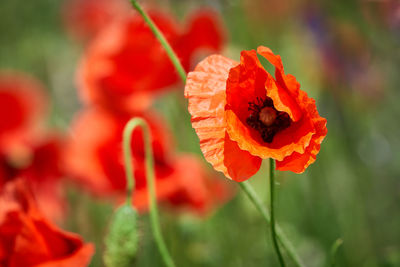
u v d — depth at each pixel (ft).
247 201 3.42
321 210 3.84
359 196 3.94
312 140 1.95
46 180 3.28
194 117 1.96
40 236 2.15
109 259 2.17
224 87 1.99
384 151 4.43
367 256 3.59
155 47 2.85
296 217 3.86
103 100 2.97
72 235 2.15
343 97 4.20
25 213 2.15
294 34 4.46
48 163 3.31
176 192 2.93
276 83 1.96
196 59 2.88
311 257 3.38
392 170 4.37
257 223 3.50
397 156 4.42
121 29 2.94
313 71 4.24
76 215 3.68
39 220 2.15
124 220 2.18
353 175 4.01
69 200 3.65
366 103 4.26
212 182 3.15
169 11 4.00
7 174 3.25
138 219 2.20
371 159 4.35
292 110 1.95
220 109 1.97
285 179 3.72
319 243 3.63
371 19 4.15
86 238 3.68
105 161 2.91
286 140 1.98
